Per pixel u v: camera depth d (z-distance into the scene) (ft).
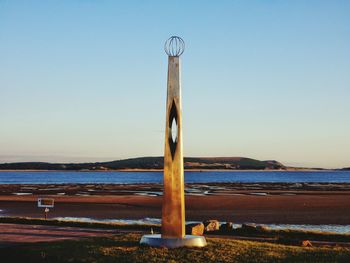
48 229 84.48
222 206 167.43
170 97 58.44
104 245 57.82
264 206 167.94
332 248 59.77
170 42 58.80
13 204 174.91
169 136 58.23
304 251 55.52
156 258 50.98
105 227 89.71
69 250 55.47
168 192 57.88
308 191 286.25
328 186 377.09
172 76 58.59
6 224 93.56
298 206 168.66
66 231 81.76
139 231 84.84
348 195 239.50
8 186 365.40
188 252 53.62
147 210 152.87
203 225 81.92
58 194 246.68
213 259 50.65
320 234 82.38
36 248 57.31
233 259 50.72
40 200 101.76
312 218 129.70
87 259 51.11
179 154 57.98
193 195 235.81
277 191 285.02
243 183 451.53
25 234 76.74
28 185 392.47
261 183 455.22
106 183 460.96
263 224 116.37
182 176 58.13
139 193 256.73
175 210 57.67
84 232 80.64
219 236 79.46
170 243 56.29
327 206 168.76
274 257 51.80
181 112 58.29
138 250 54.60
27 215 136.26
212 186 365.61
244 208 159.84
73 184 423.64
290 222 120.78
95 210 152.46
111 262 49.78
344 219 127.54
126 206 168.25
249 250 54.95
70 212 146.00
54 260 51.70
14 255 55.01
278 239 69.92
